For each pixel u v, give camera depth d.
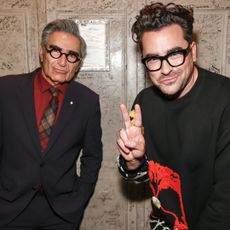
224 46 1.73
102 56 1.74
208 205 1.07
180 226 1.22
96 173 1.67
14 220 1.54
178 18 1.04
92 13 1.71
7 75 1.60
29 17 1.71
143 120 1.31
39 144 1.49
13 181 1.49
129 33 1.72
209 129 1.08
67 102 1.55
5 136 1.49
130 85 1.77
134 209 1.89
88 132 1.61
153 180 1.27
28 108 1.49
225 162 1.04
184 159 1.15
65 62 1.48
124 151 1.21
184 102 1.14
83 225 1.91
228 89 1.08
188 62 1.07
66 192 1.59
